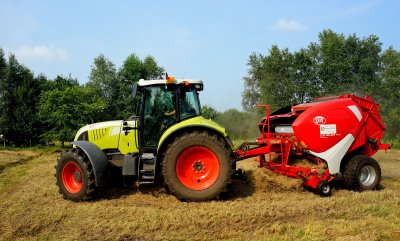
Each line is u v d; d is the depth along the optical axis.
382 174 9.91
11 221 5.93
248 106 36.97
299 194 7.19
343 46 31.31
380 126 8.00
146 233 5.23
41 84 26.97
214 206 6.27
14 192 8.31
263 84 31.45
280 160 8.09
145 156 7.18
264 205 6.26
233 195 7.05
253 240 4.77
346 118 7.51
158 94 7.46
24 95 25.73
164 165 6.64
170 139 6.83
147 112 7.46
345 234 4.89
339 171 7.61
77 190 7.03
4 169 12.43
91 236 5.16
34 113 25.81
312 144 7.30
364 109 7.82
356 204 6.29
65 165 7.07
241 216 5.77
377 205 6.09
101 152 7.04
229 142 6.80
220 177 6.63
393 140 23.36
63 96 22.38
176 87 7.44
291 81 30.48
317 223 5.34
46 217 5.97
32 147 24.83
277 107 30.33
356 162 7.48
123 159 7.44
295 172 7.37
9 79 27.61
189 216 5.78
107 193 7.36
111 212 6.09
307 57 31.11
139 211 6.10
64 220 5.86
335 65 30.52
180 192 6.60
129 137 7.78
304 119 7.27
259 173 7.62
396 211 5.78
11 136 25.73
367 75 30.84
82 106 22.84
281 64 30.95
